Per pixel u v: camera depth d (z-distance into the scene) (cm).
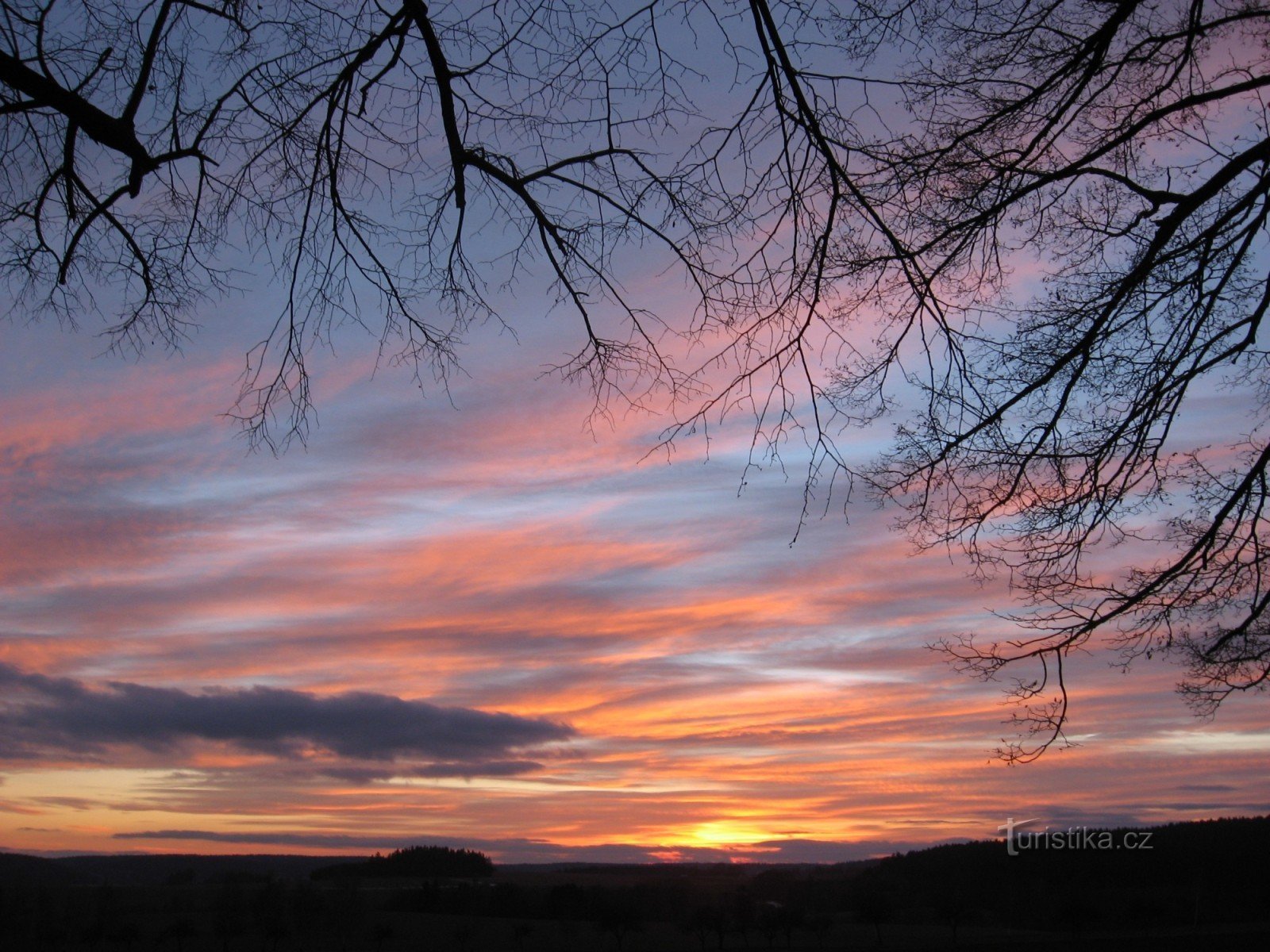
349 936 6644
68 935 5844
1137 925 4050
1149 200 545
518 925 6812
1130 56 523
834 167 431
